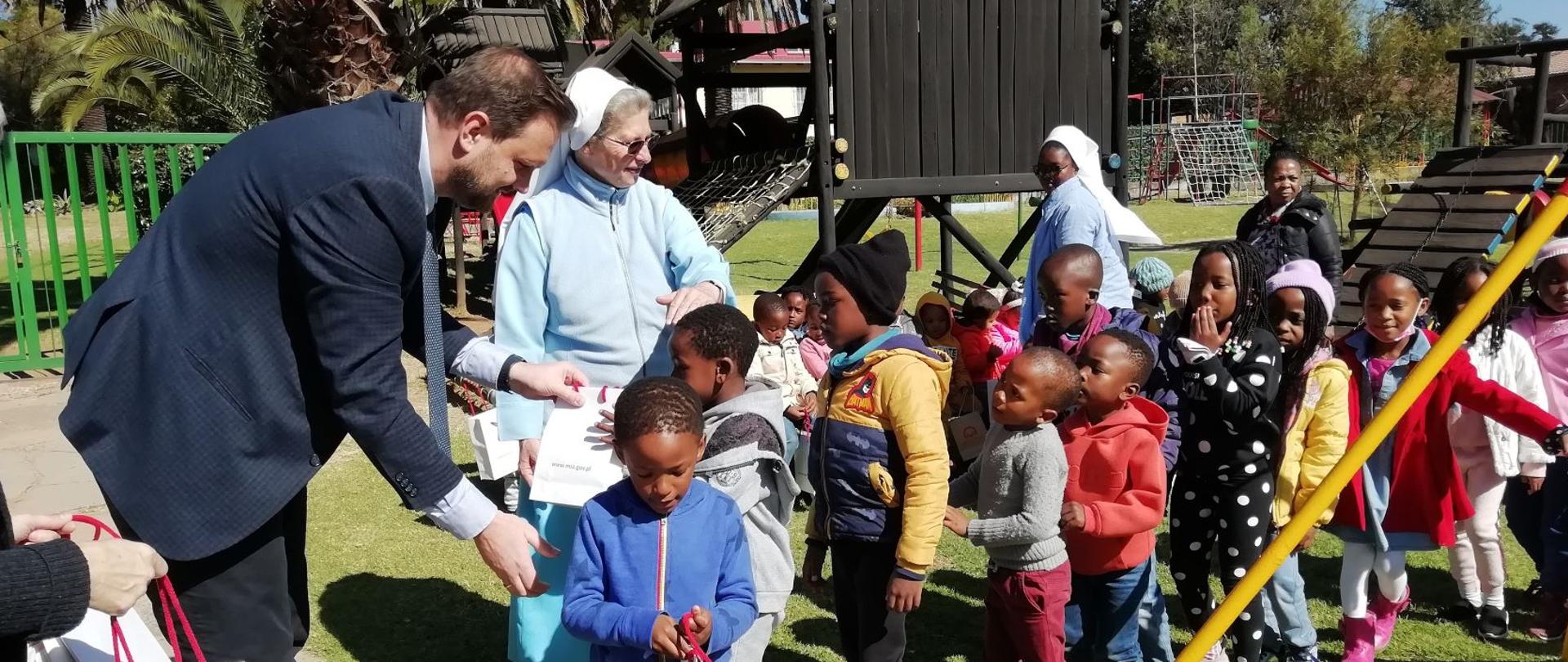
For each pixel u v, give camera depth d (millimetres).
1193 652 2600
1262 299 3518
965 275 14938
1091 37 7133
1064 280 3834
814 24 6469
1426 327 4766
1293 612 3646
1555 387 4328
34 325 9000
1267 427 3469
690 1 7953
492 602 4516
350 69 8766
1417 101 25344
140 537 2332
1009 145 7008
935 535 2971
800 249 18953
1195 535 3633
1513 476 4434
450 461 2434
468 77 2357
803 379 5578
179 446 2312
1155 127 35531
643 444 2488
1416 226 7980
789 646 4141
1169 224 23500
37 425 7477
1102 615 3404
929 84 6762
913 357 3082
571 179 3295
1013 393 3078
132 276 2359
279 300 2320
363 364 2285
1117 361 3248
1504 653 3988
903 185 6766
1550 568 4082
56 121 26547
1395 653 3994
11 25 32188
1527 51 8750
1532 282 4488
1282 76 26703
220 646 2453
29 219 24266
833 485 3178
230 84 13398
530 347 3309
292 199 2234
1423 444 3760
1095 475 3277
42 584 1788
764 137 7988
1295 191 6480
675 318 3123
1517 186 7707
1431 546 3789
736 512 2797
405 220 2277
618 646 2691
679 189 7777
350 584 4688
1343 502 3652
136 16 12984
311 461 2438
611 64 10047
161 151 14203
